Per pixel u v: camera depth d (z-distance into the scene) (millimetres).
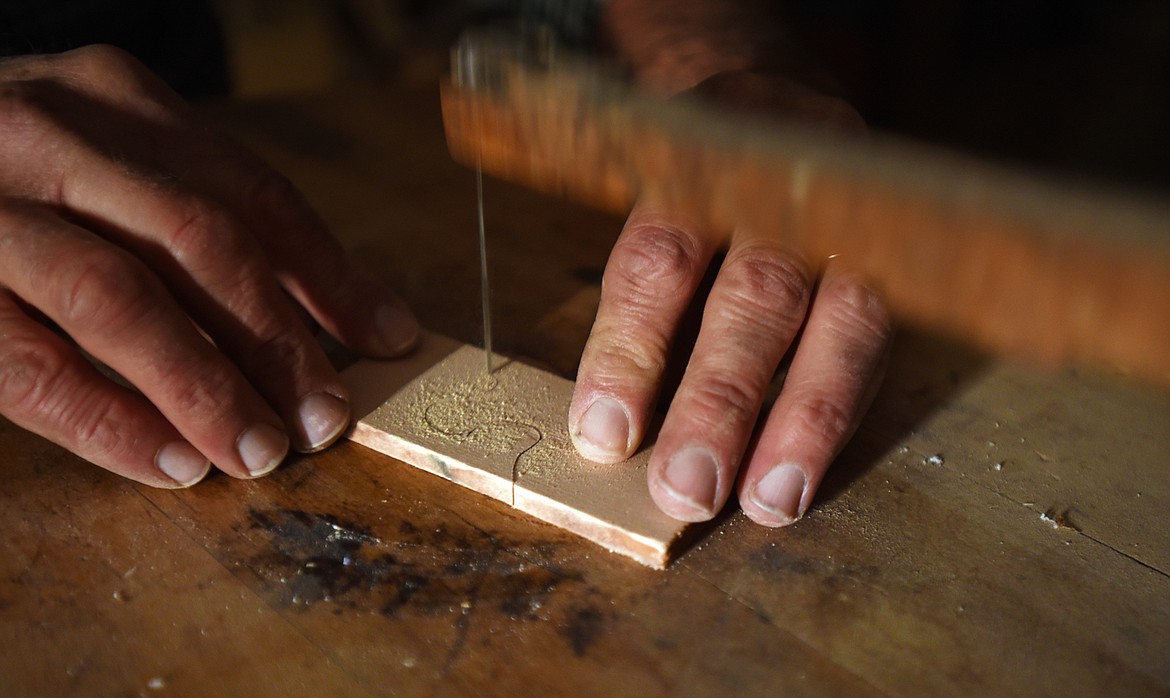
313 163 504
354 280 387
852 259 216
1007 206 185
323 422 352
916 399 374
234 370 341
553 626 308
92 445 337
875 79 842
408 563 324
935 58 886
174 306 337
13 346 337
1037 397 374
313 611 312
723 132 234
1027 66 918
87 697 293
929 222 194
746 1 497
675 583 317
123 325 329
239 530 333
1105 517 334
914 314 208
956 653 300
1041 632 304
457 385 374
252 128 532
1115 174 724
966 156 212
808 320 355
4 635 306
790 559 323
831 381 340
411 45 1077
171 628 308
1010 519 333
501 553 327
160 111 387
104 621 309
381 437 356
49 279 330
